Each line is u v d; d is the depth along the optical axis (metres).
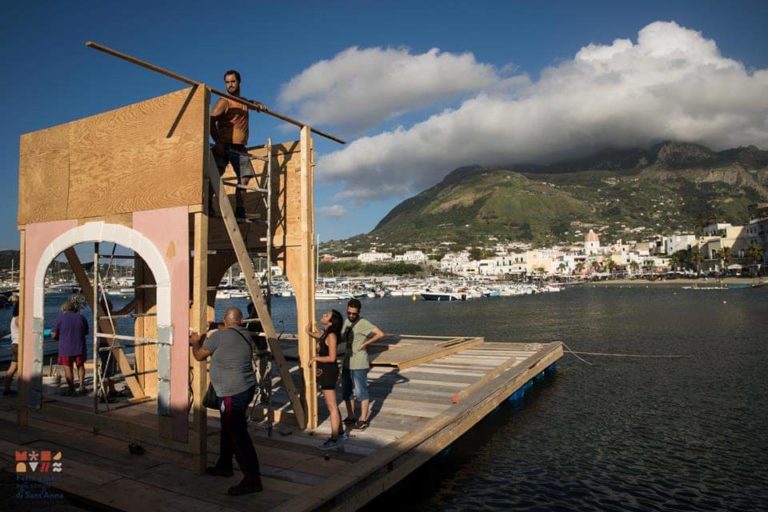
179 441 5.73
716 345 25.36
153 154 6.09
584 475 8.68
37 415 7.72
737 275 121.12
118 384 9.65
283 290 111.94
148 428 6.11
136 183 6.23
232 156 6.73
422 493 7.98
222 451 5.43
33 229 7.49
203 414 5.55
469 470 8.90
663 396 14.44
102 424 6.67
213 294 8.83
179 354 5.75
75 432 7.00
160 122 6.05
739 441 10.43
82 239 6.79
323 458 6.00
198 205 5.59
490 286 117.06
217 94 6.00
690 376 17.44
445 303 81.25
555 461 9.31
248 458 5.02
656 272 164.12
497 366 12.56
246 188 6.79
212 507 4.70
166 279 5.87
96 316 6.86
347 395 7.41
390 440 6.70
